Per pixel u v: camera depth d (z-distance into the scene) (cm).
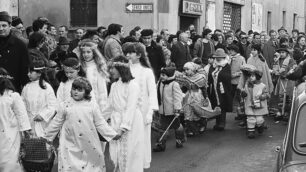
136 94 855
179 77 1300
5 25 928
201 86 1298
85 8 2189
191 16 2419
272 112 1545
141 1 2138
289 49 1597
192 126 1309
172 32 2231
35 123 943
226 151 1159
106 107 879
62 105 802
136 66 941
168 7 2191
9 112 814
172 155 1116
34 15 2184
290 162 604
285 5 3947
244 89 1303
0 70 835
